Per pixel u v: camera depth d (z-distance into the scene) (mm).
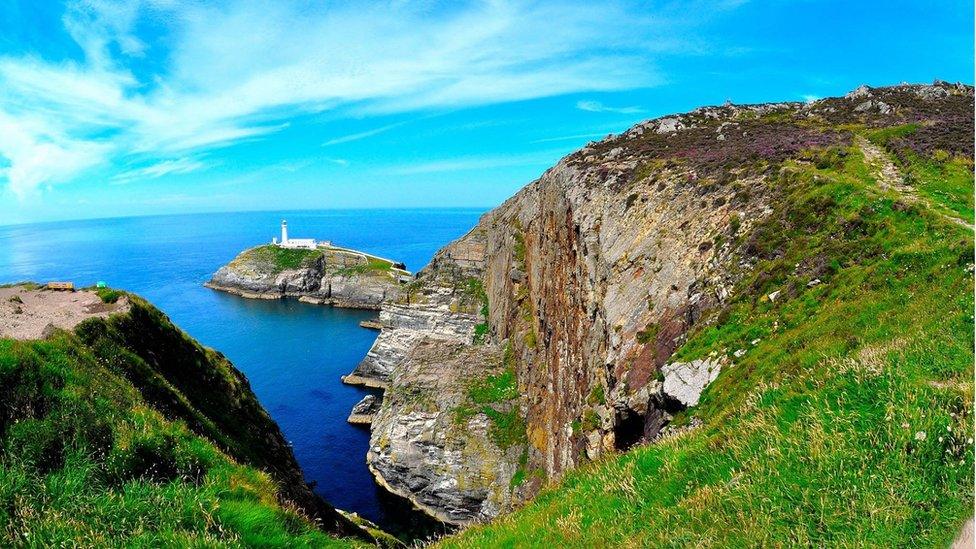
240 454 22719
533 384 60312
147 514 12141
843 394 10758
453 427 59125
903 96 70062
